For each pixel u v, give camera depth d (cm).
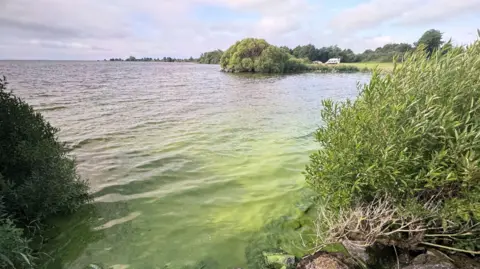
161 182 739
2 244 347
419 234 429
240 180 756
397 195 422
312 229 527
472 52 428
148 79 4881
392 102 428
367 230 443
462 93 397
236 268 420
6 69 6819
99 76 5372
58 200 536
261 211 597
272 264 425
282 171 817
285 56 7912
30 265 382
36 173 535
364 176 405
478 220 402
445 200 394
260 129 1330
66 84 3475
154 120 1503
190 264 430
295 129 1337
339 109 536
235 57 7744
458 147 362
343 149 441
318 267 389
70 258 437
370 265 409
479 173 348
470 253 416
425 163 394
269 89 3381
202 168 836
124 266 423
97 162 867
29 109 646
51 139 653
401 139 388
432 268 375
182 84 3972
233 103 2191
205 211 596
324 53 14288
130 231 516
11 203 499
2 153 550
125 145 1045
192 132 1255
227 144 1078
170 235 507
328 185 456
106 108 1838
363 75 6550
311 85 3972
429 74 432
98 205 609
